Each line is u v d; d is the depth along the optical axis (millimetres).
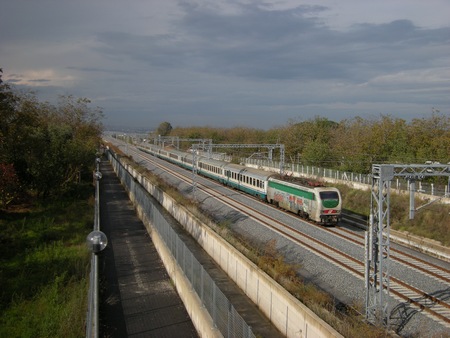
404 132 48625
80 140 55375
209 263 21688
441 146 43594
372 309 14578
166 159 87562
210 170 56938
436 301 16625
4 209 33562
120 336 14891
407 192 34406
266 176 39312
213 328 13242
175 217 32156
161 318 16281
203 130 120812
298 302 12977
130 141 171750
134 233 29250
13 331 15016
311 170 50562
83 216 34250
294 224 29922
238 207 36469
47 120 60375
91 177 58719
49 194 40188
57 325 15258
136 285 19688
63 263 21797
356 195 37125
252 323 14867
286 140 69875
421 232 26703
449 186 16156
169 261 20938
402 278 19219
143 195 32594
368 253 14922
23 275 20281
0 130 33281
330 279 18828
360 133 57188
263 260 18172
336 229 28828
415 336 13750
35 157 37938
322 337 11453
